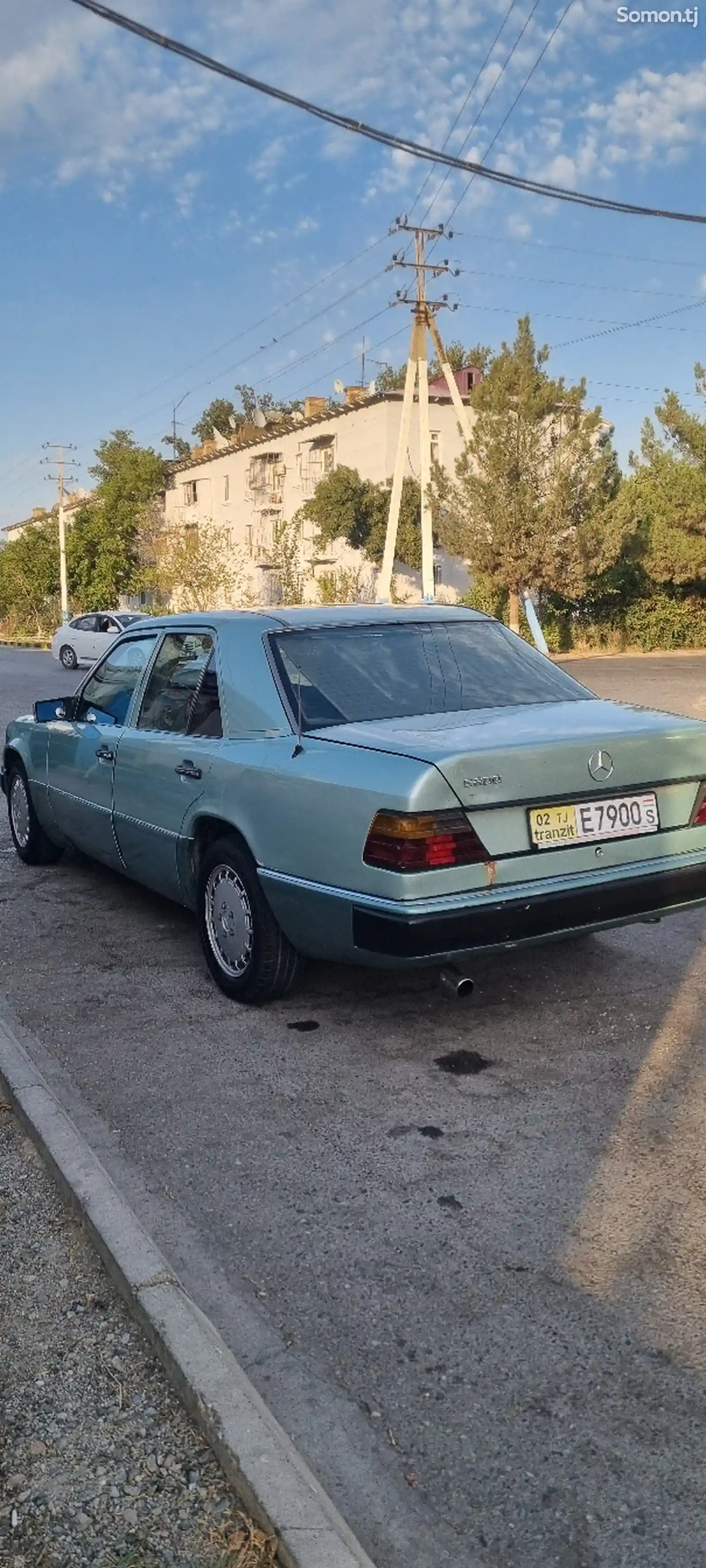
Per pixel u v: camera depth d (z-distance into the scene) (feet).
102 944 19.08
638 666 92.99
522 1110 12.42
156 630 19.35
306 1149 11.72
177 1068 13.87
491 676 16.40
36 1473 7.36
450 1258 9.73
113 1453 7.51
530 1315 8.95
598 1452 7.52
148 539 176.55
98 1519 6.97
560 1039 14.38
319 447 141.90
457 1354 8.52
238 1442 7.29
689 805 14.30
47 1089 12.66
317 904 13.52
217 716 16.22
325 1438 7.73
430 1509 7.12
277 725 15.02
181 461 189.47
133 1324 8.87
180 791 16.53
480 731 13.75
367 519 125.49
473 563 96.89
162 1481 7.25
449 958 12.61
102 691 20.79
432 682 15.85
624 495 95.71
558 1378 8.23
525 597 97.76
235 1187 11.01
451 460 131.54
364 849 12.78
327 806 13.32
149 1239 9.63
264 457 154.61
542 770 12.99
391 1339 8.72
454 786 12.48
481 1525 6.98
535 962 17.42
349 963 13.84
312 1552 6.44
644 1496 7.15
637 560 112.47
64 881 23.63
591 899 13.24
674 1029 14.58
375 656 16.15
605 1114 12.28
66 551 194.49
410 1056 13.99
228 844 15.52
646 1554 6.73
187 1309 8.67
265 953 15.08
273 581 155.63
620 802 13.66
